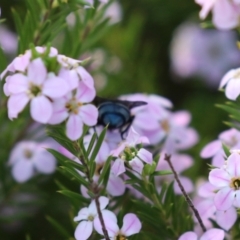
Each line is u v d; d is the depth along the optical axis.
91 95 0.19
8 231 0.26
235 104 0.21
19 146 0.24
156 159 0.20
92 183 0.18
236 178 0.19
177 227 0.20
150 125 0.22
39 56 0.18
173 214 0.20
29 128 0.25
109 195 0.20
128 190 0.21
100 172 0.20
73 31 0.24
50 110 0.18
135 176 0.20
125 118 0.20
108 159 0.19
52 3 0.22
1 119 0.23
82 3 0.21
